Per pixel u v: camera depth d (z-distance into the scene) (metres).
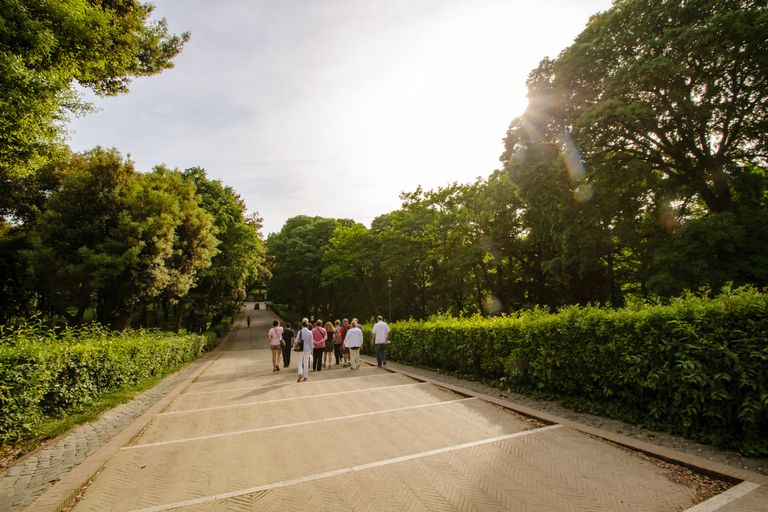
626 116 15.73
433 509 3.26
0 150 8.06
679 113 15.52
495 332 8.55
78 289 17.27
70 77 9.91
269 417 6.49
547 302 28.66
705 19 15.87
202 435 5.55
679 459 4.06
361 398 7.78
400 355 14.13
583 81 19.23
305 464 4.32
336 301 47.97
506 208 28.08
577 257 18.48
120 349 9.55
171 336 16.31
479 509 3.25
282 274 50.66
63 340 8.20
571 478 3.80
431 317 13.43
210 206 28.34
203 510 3.33
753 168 18.48
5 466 4.52
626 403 5.73
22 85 7.16
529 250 29.31
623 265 24.92
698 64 16.08
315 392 8.62
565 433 5.19
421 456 4.46
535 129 20.55
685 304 5.11
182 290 20.53
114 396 8.29
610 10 18.80
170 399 8.27
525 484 3.69
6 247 20.62
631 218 18.55
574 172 18.17
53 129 8.77
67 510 3.41
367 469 4.12
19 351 5.89
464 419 6.03
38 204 20.42
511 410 6.52
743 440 4.28
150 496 3.63
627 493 3.47
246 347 28.94
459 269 31.34
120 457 4.70
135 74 13.84
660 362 5.14
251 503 3.43
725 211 16.06
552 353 6.90
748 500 3.22
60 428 5.88
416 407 6.87
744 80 15.86
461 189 32.09
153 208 17.72
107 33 10.59
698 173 17.19
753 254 15.11
